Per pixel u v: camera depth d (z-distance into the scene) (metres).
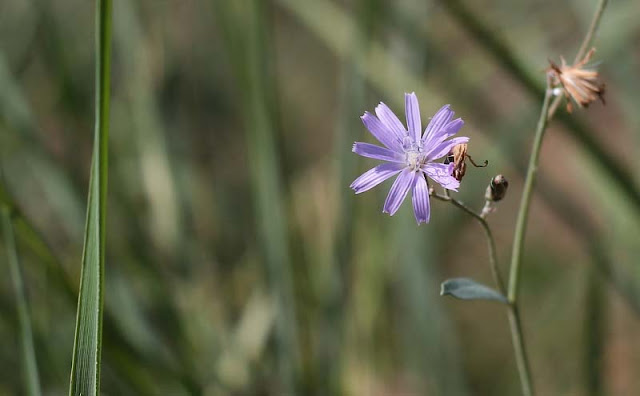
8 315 0.61
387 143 0.48
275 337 0.66
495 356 0.83
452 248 0.90
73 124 0.74
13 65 0.75
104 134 0.46
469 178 0.71
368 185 0.48
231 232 0.83
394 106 0.68
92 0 0.87
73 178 0.67
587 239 0.67
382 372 0.74
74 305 0.55
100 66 0.46
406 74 0.66
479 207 0.71
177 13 0.91
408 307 0.68
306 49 1.18
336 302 0.66
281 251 0.64
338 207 0.67
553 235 0.95
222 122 0.95
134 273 0.67
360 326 0.70
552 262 0.92
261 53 0.63
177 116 0.79
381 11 0.67
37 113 0.83
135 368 0.57
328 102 1.14
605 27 0.67
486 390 0.80
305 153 1.07
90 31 0.86
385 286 0.71
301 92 1.15
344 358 0.66
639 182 0.70
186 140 0.80
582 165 0.65
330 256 0.67
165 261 0.72
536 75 0.58
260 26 0.63
